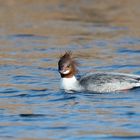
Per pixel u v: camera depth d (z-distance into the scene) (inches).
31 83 880.3
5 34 1280.8
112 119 692.1
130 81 812.0
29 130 658.2
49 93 815.7
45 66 997.2
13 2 1640.0
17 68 984.9
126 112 717.9
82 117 701.9
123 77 815.1
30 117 706.2
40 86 859.4
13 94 815.7
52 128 663.1
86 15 1498.5
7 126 672.4
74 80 823.7
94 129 657.6
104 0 1702.8
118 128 659.4
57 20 1435.8
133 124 672.4
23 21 1419.8
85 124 675.4
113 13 1514.5
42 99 787.4
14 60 1045.2
